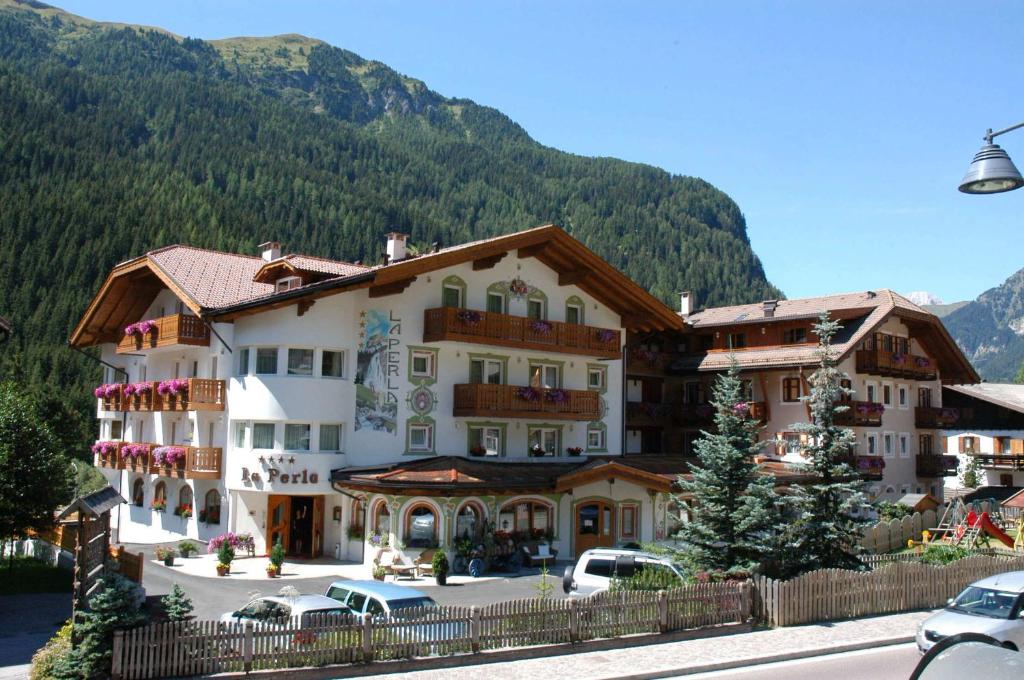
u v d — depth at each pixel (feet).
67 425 230.27
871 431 170.71
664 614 67.21
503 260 133.90
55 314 350.43
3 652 68.74
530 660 60.03
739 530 80.84
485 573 108.37
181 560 114.11
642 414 168.96
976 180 40.06
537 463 128.77
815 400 86.84
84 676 50.44
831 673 58.13
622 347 150.61
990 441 216.54
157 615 54.49
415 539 109.19
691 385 179.42
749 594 72.49
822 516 83.87
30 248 383.04
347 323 119.24
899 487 177.47
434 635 58.65
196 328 124.26
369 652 56.39
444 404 126.52
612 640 64.23
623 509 124.77
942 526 146.82
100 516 62.69
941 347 185.16
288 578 102.12
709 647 64.49
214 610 82.53
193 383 120.57
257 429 116.78
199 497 126.93
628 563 79.46
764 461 150.51
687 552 84.07
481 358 131.13
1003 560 89.56
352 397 118.73
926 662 27.61
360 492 114.42
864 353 163.84
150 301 147.54
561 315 141.59
